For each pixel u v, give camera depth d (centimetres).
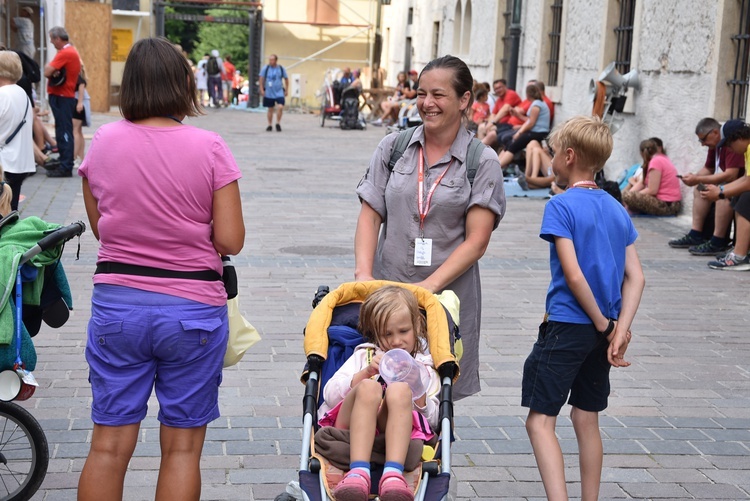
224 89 3878
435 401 363
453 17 2925
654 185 1301
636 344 724
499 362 668
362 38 3981
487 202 409
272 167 1759
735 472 495
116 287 358
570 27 1809
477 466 495
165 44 363
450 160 416
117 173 355
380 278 438
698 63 1303
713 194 998
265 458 493
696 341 737
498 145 1781
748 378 652
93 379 366
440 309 383
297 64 3941
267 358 655
